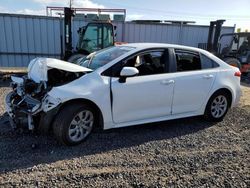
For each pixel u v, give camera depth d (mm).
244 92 9477
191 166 3791
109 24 11758
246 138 4910
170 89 4961
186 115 5336
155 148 4344
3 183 3186
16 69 13141
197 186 3299
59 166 3633
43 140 4422
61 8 17266
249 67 14297
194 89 5246
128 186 3240
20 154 3926
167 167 3736
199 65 5418
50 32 15578
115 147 4316
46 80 4270
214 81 5496
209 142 4676
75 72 4367
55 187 3150
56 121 4141
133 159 3934
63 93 4055
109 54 4988
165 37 17797
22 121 4281
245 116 6199
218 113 5695
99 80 4375
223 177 3527
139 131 5043
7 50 15227
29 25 15234
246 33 14680
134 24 17016
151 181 3365
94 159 3881
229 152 4281
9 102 4582
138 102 4684
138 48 4816
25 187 3125
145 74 4789
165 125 5438
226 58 14195
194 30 18172
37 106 4051
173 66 5070
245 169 3756
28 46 15453
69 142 4215
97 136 4699
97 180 3336
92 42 11703
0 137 4453
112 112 4492
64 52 12727
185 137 4855
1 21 14812
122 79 4488
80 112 4238
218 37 14766
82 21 15617
